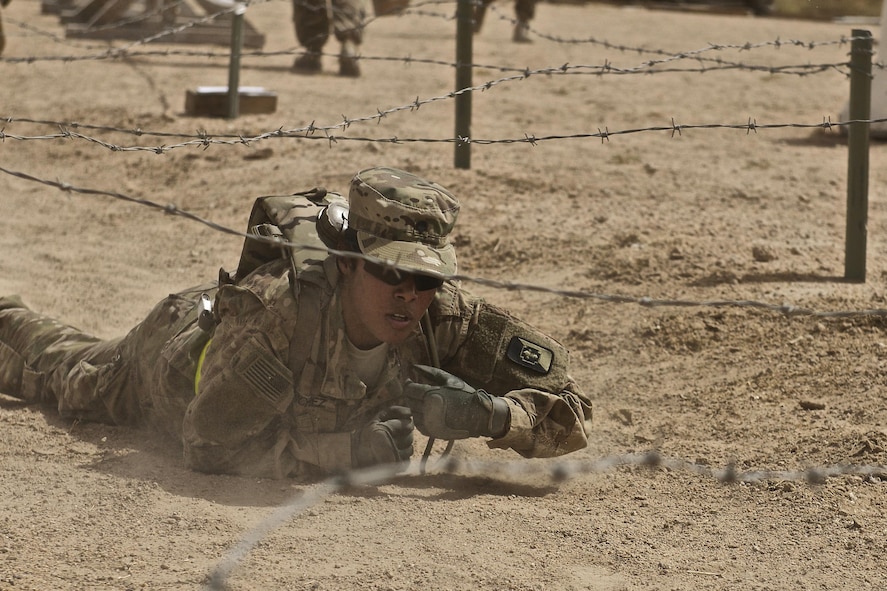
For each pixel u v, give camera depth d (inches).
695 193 912.3
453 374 424.8
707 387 539.8
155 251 797.2
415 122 1171.9
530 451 412.5
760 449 466.9
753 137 1175.0
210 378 397.4
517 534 378.3
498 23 2225.6
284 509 357.1
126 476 415.5
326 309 386.3
